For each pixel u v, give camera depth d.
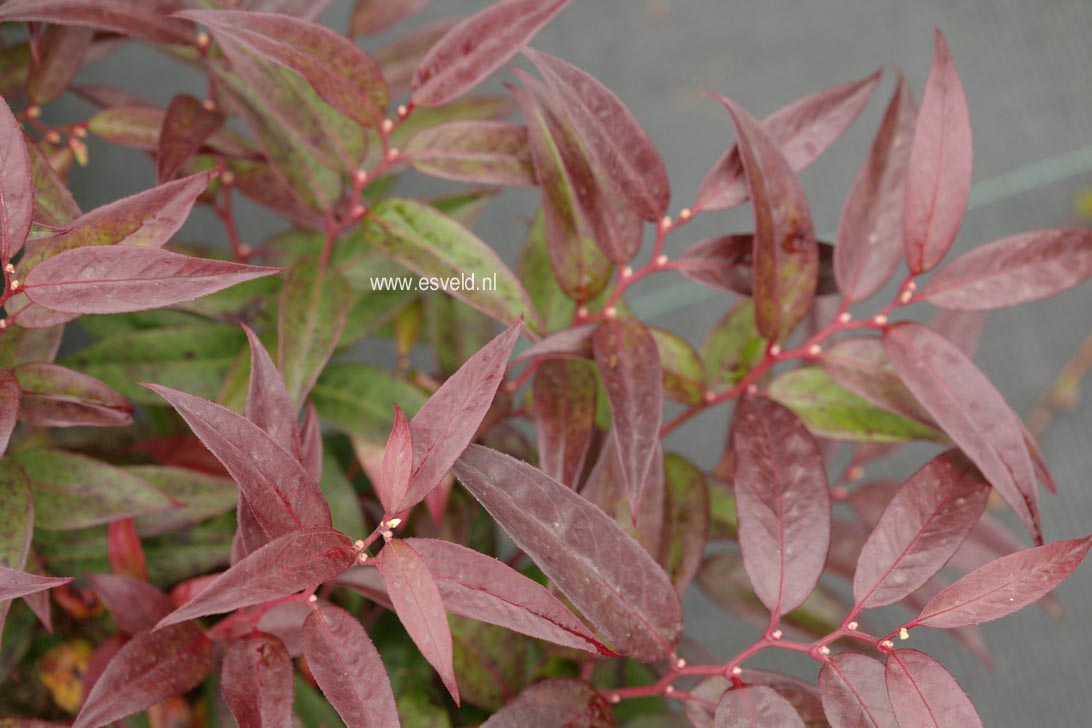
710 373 0.87
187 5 0.81
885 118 0.80
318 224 0.88
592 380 0.81
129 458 0.88
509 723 0.75
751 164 0.76
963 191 0.77
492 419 0.84
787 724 0.74
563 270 0.81
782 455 0.77
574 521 0.73
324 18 1.32
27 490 0.77
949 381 0.77
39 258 0.73
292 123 0.80
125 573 0.81
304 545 0.71
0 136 0.71
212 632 0.77
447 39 0.78
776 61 1.44
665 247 1.38
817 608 0.87
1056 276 0.78
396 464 0.71
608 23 1.43
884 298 1.36
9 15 0.77
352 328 0.88
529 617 0.71
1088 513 1.35
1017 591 0.73
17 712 0.86
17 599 0.83
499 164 0.81
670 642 0.75
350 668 0.72
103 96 0.88
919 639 1.29
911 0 1.45
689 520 0.82
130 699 0.74
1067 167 1.42
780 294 0.78
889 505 0.76
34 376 0.77
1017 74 1.44
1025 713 1.29
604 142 0.77
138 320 0.89
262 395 0.73
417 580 0.70
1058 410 1.38
